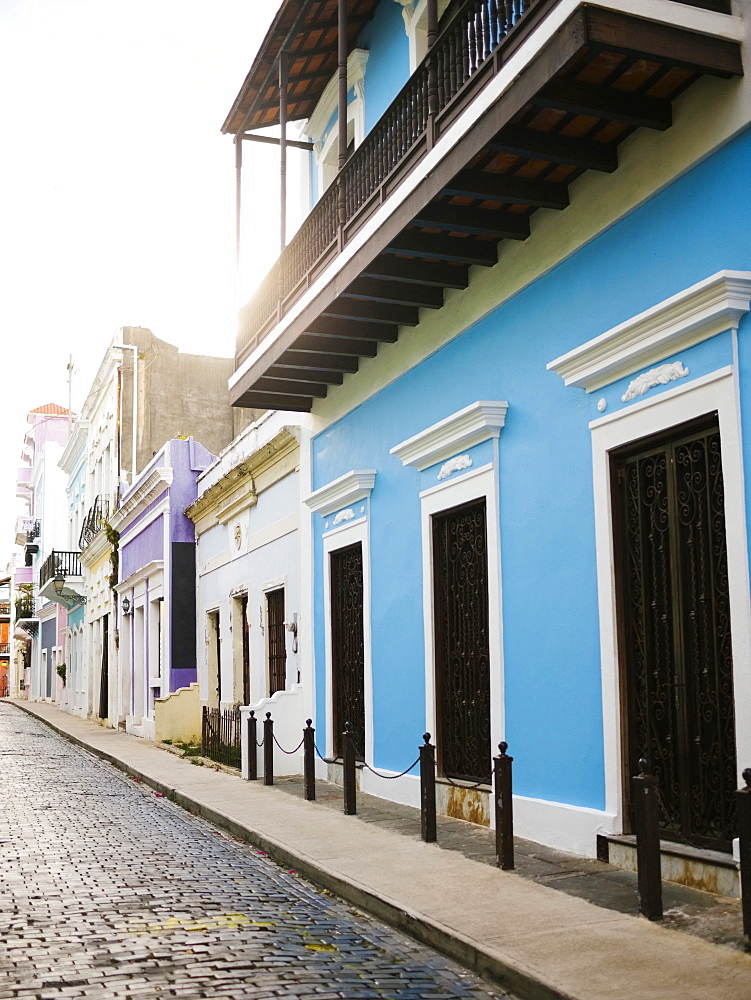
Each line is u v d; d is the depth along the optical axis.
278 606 16.06
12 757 18.83
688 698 6.80
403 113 9.37
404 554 11.17
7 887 7.26
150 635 23.58
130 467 28.23
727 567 6.42
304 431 14.60
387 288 10.25
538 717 8.47
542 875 7.12
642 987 4.76
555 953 5.32
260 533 16.73
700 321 6.52
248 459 16.69
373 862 7.79
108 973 5.19
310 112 14.85
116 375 28.75
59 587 34.22
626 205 7.51
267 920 6.39
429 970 5.51
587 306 8.02
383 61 12.38
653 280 7.25
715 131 6.62
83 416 34.09
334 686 13.30
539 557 8.53
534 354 8.76
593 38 6.21
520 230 8.81
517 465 8.95
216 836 9.91
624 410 7.39
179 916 6.39
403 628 11.13
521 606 8.78
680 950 5.28
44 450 51.06
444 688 10.29
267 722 13.10
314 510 13.89
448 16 10.37
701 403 6.63
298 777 13.73
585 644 7.86
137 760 17.08
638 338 7.16
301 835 9.08
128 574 26.83
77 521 38.44
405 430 11.31
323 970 5.35
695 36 6.39
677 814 6.90
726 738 6.48
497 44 7.56
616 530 7.55
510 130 7.40
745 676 6.12
